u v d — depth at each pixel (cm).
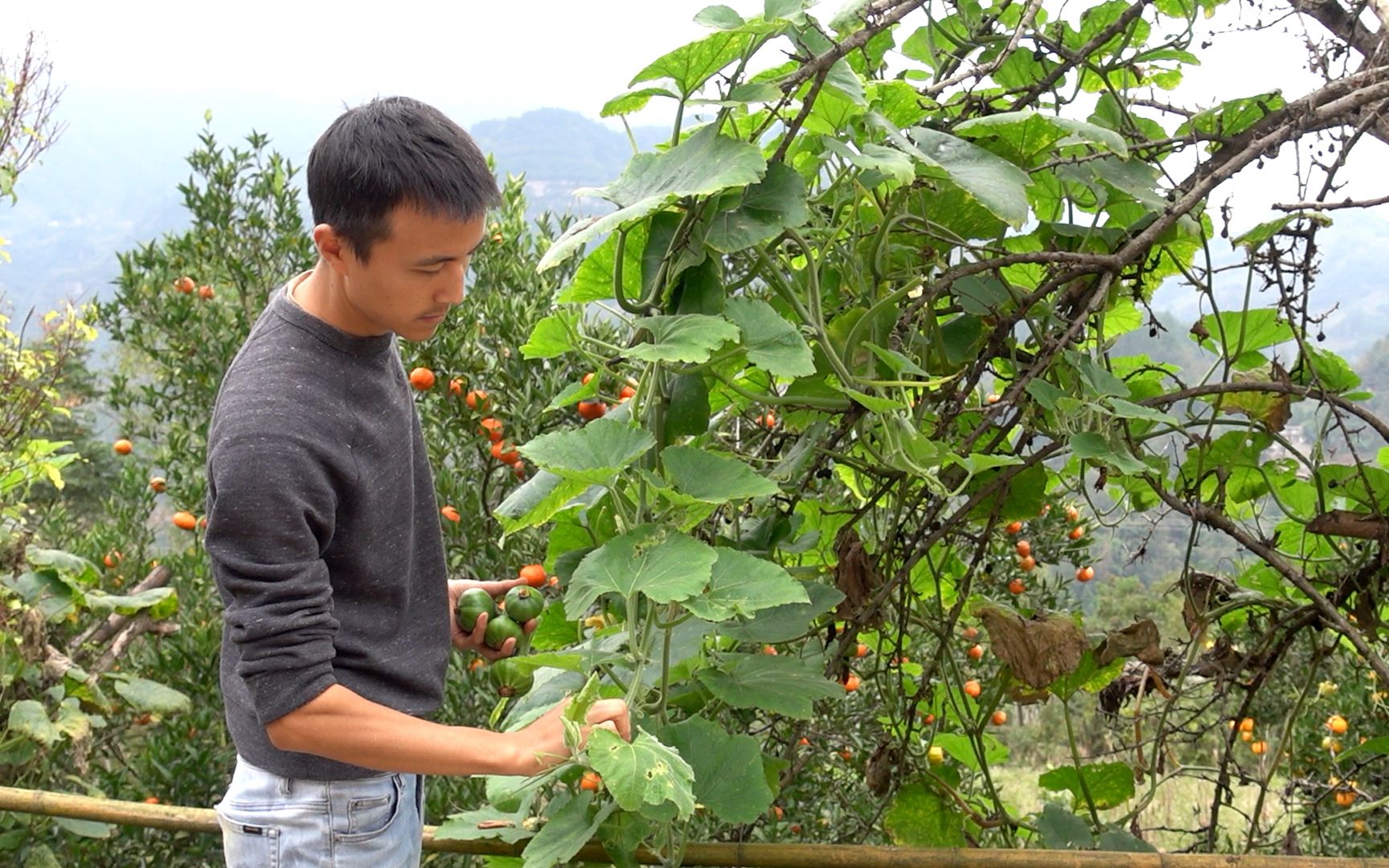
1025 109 203
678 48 154
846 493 275
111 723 478
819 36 168
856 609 193
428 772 132
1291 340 221
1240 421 215
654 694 178
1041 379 205
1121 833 212
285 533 131
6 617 404
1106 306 218
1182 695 226
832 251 196
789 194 161
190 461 485
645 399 164
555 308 187
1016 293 202
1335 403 199
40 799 203
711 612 141
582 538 192
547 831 152
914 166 177
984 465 174
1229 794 225
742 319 161
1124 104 210
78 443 943
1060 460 268
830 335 191
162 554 540
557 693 176
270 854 150
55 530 551
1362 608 220
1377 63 190
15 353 472
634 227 174
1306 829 281
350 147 127
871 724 356
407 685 156
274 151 485
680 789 126
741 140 156
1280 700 397
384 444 146
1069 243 219
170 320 471
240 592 130
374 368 146
